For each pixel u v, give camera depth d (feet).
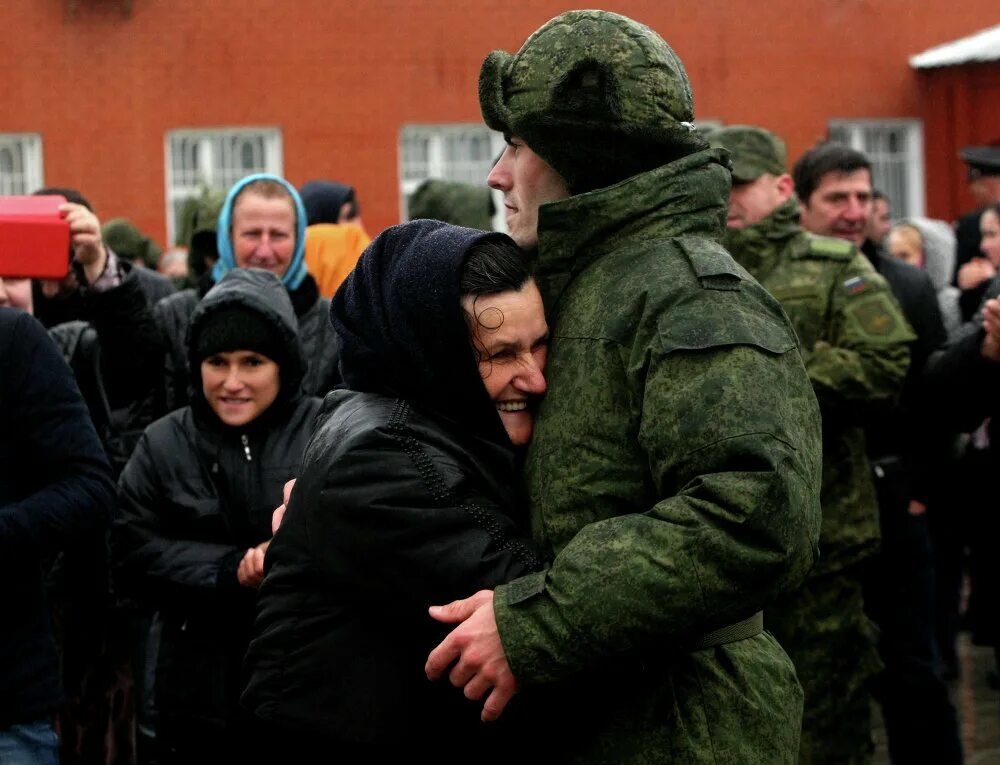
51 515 11.39
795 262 15.57
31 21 57.57
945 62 63.87
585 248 8.64
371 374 8.69
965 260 27.71
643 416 8.11
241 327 13.10
